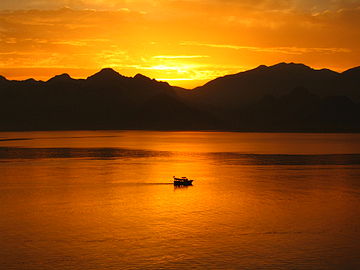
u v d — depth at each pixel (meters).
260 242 66.38
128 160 169.75
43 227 73.56
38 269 56.59
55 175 127.00
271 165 154.50
